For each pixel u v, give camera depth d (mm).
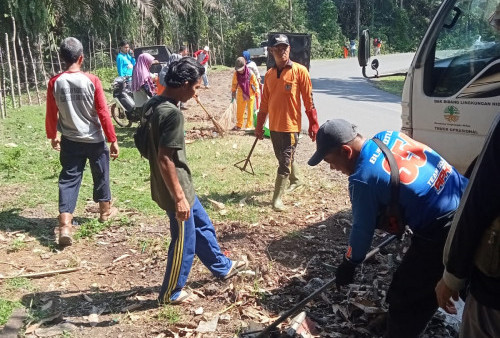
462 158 4461
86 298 4305
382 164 2961
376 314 3922
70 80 5289
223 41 35688
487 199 2008
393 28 53906
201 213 4254
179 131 3758
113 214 6066
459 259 2150
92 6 19406
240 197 6891
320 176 7836
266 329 3652
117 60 16672
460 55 4367
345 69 29422
